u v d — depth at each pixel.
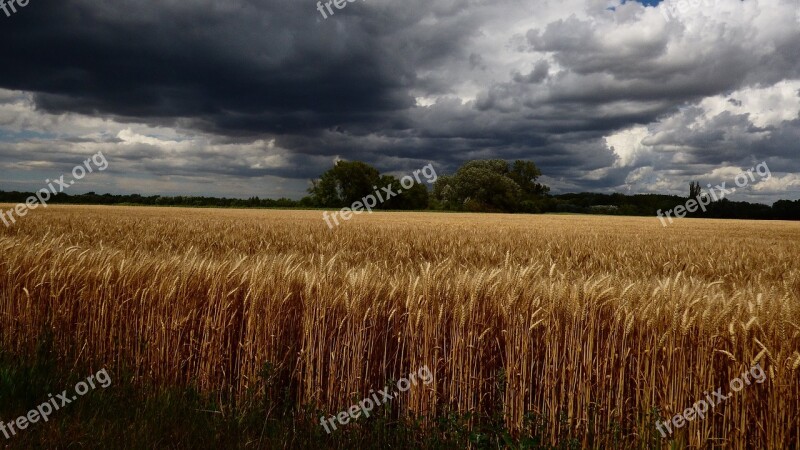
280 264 6.06
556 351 4.64
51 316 6.16
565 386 4.70
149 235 16.12
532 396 4.88
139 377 5.45
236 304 5.57
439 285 5.23
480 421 4.63
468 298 5.10
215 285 5.52
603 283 5.14
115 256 6.48
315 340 5.12
